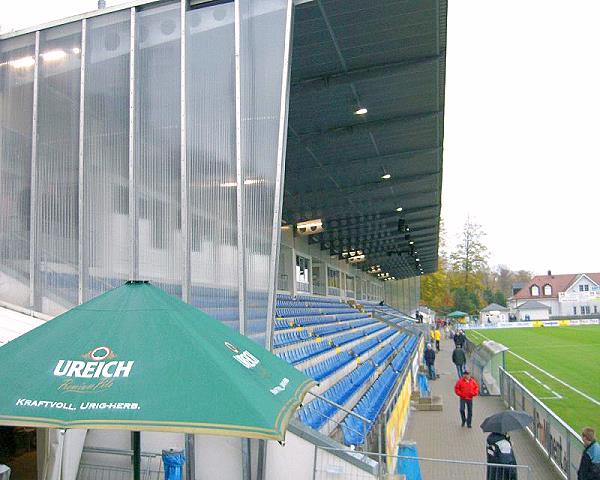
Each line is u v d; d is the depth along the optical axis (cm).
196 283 882
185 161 904
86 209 939
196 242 888
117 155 935
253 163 880
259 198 872
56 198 957
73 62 981
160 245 899
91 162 945
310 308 2697
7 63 1019
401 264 6525
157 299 402
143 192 915
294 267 2873
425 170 2153
